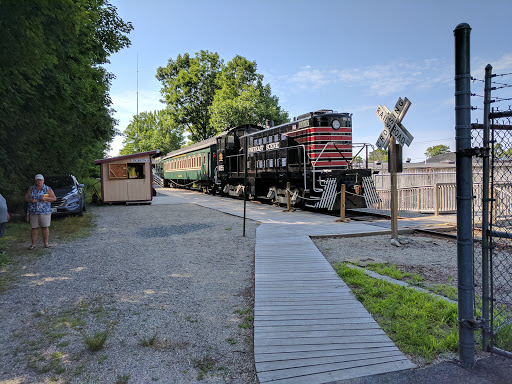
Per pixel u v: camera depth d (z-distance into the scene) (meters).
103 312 4.57
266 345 3.62
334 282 5.49
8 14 5.63
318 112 13.98
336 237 9.20
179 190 32.38
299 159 14.32
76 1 8.48
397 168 8.27
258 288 5.26
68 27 7.40
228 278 5.95
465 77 3.17
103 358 3.49
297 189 15.04
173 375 3.21
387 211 14.34
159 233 9.99
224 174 21.84
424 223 10.94
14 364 3.38
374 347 3.55
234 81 39.50
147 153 18.77
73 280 5.86
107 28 16.80
